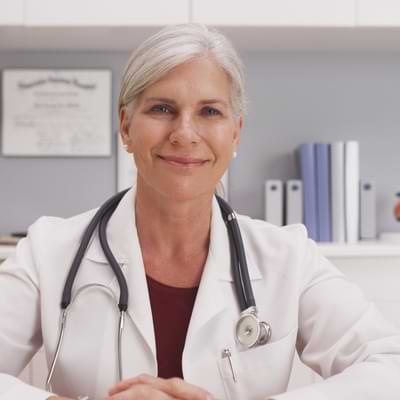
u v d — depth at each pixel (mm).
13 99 2834
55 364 1322
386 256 2455
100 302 1349
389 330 1352
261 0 2420
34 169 2846
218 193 1574
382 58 2879
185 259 1404
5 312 1349
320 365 1383
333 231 2598
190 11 2416
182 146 1248
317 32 2541
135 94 1267
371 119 2885
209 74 1242
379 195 2885
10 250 2359
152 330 1312
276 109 2865
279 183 2635
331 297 1410
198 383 1303
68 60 2848
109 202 1479
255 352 1340
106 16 2412
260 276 1421
